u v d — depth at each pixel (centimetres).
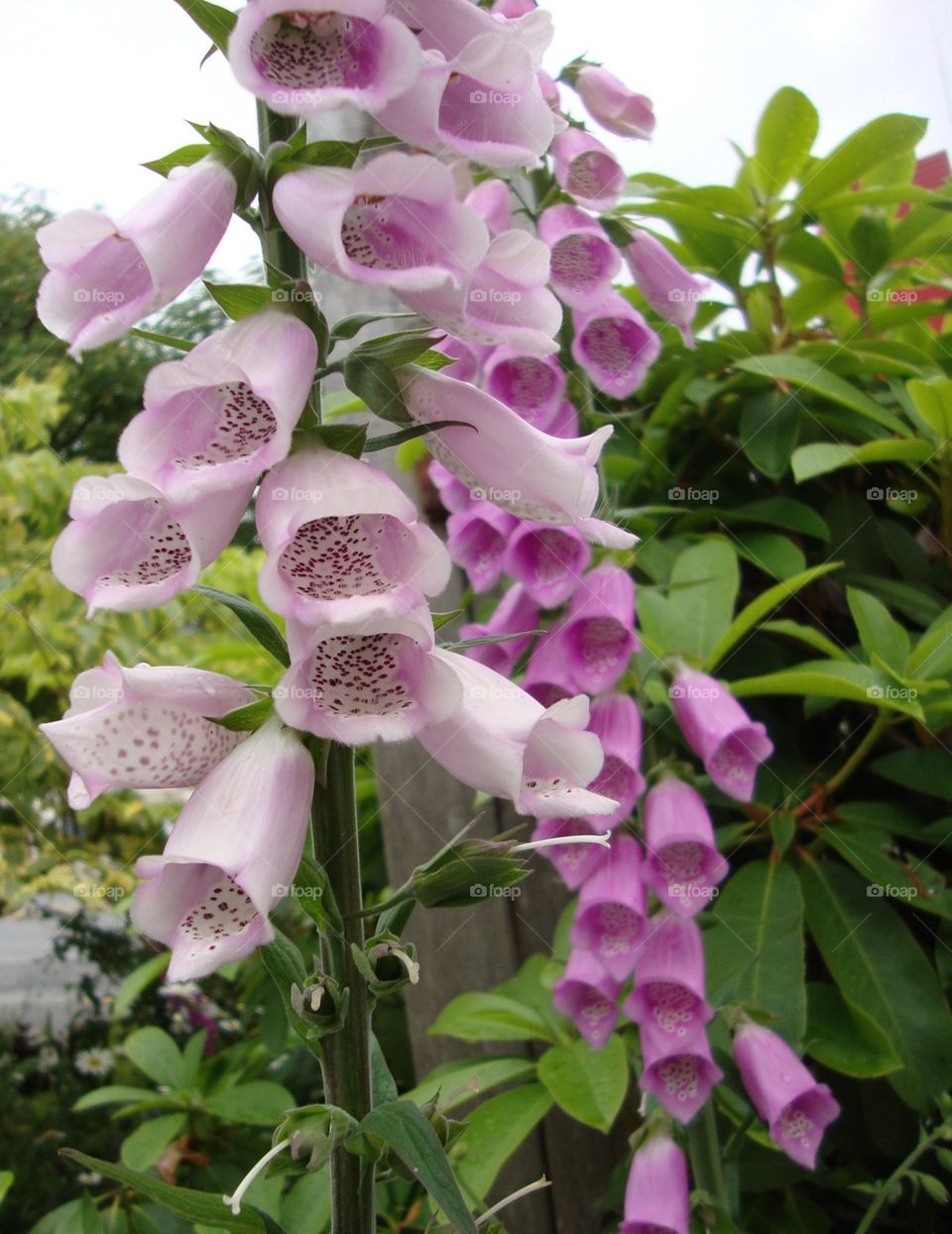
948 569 68
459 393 36
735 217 68
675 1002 51
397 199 32
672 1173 50
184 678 34
